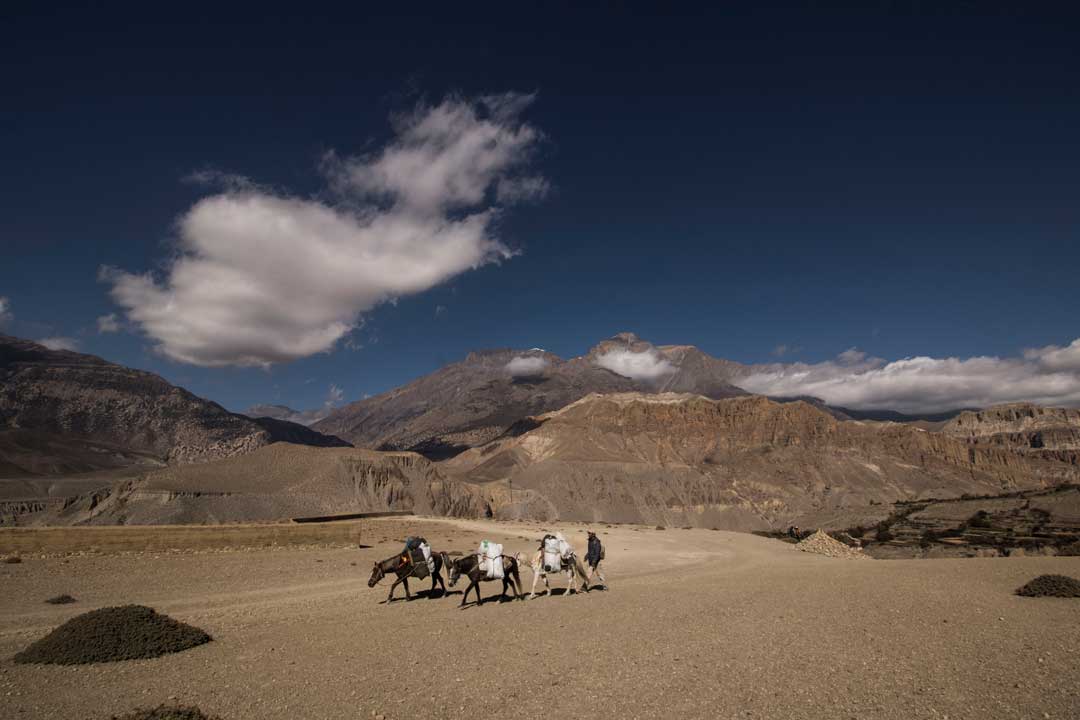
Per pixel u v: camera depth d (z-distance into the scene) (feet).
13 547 130.93
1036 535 294.05
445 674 50.85
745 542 223.51
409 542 96.07
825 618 71.87
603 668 51.62
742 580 111.55
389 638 65.16
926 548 261.03
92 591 98.12
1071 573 107.34
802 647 57.88
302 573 124.36
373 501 417.08
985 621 68.44
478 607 85.40
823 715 40.29
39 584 101.35
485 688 46.96
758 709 41.60
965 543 274.57
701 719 40.01
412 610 84.07
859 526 395.34
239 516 325.21
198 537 150.82
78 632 58.75
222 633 69.31
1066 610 74.43
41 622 75.72
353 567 135.13
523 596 94.58
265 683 49.14
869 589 94.53
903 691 44.55
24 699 45.50
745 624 68.95
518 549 178.40
